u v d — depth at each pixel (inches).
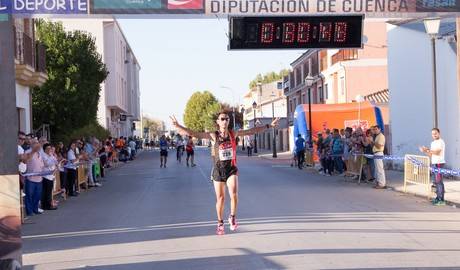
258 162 1534.2
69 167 723.4
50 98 1200.2
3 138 300.5
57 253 362.6
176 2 344.8
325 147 983.0
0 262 282.8
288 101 2501.2
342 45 459.5
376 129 720.3
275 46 454.6
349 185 767.1
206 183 845.8
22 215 514.9
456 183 722.8
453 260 311.1
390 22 940.0
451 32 798.5
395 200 588.7
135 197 687.1
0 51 300.8
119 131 2536.9
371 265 301.0
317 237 382.0
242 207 545.0
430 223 437.7
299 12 358.6
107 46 2156.7
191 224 453.4
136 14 341.1
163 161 1362.0
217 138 392.5
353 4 363.6
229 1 350.0
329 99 1806.1
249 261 317.7
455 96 786.2
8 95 301.0
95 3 334.6
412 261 309.0
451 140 800.9
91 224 484.1
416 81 914.7
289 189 716.7
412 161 643.5
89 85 1266.0
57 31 1254.3
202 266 310.0
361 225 428.8
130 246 373.1
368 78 1620.3
